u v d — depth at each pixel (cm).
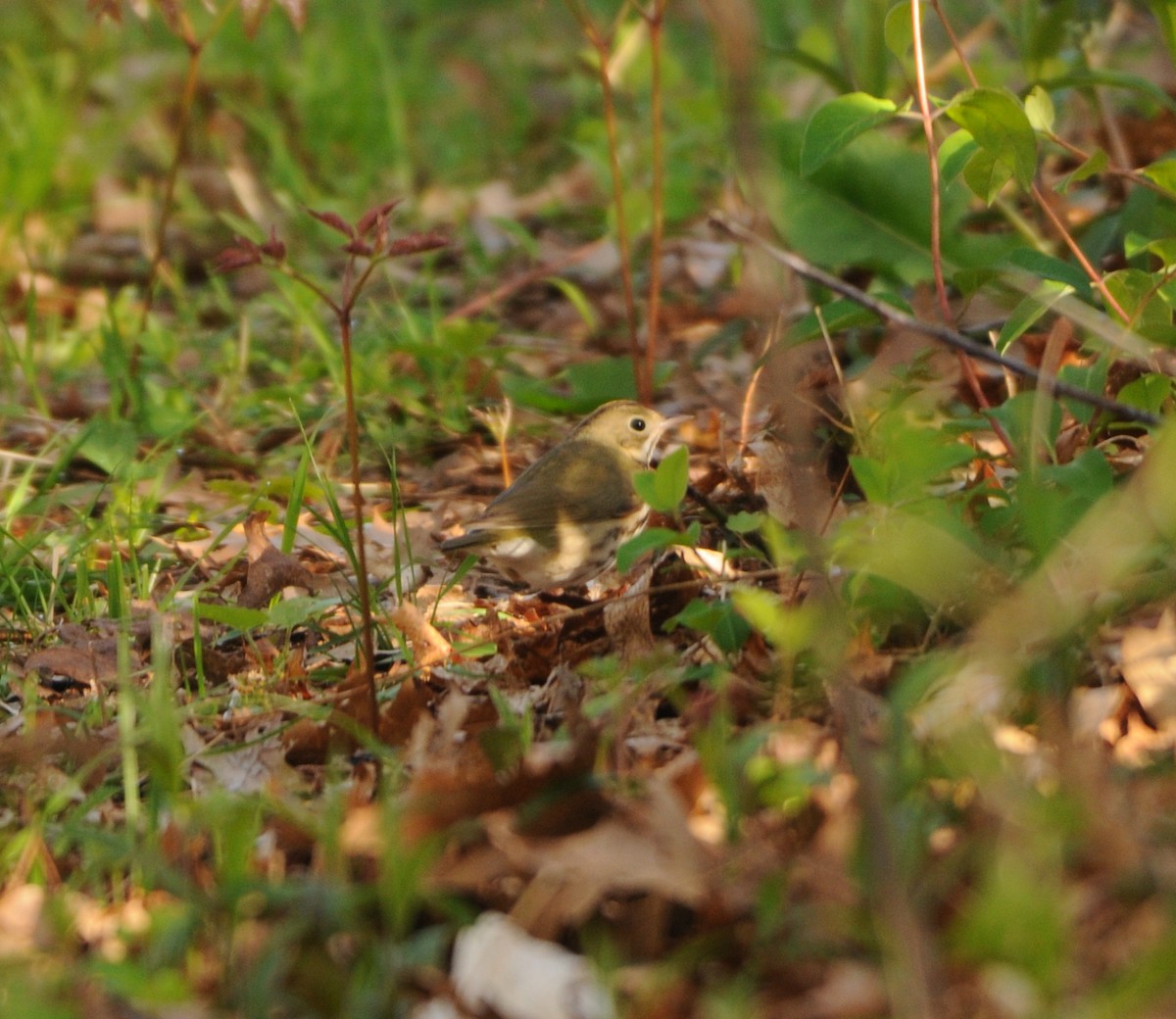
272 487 1291
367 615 872
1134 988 534
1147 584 826
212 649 1023
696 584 944
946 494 1012
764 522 879
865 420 1069
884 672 817
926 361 1030
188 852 718
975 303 1353
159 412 1505
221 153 2352
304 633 1083
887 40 1032
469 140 2503
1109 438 1119
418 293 1939
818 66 1474
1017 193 1553
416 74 2692
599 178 2092
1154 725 777
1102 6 1562
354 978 612
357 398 1535
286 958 615
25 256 1934
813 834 679
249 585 1111
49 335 1767
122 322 1764
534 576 1160
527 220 2191
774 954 599
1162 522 776
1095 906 602
